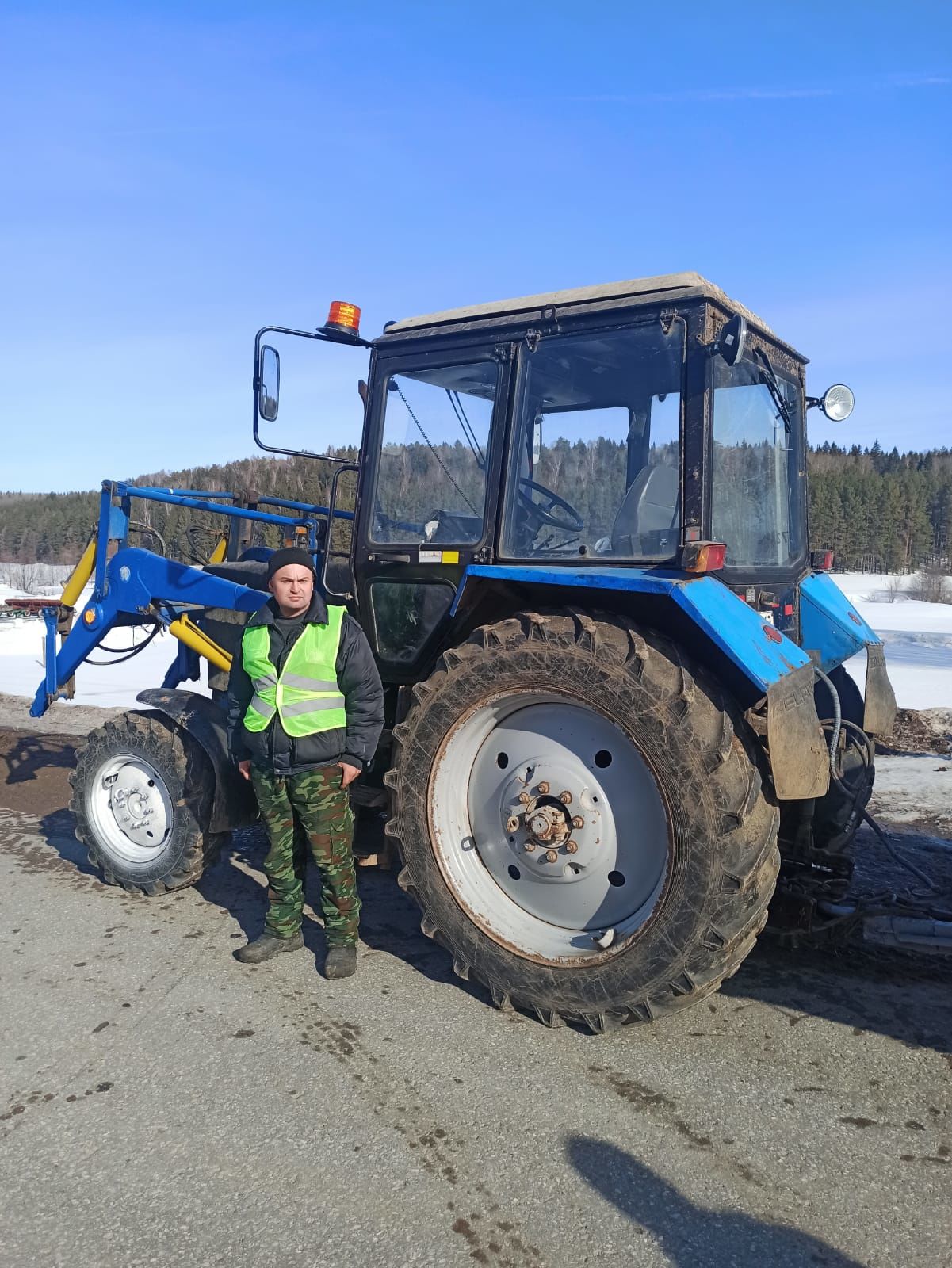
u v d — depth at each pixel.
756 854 2.65
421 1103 2.54
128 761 4.21
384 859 3.49
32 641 15.95
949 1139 2.37
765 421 3.59
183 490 5.00
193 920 3.87
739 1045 2.84
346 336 3.71
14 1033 2.92
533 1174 2.24
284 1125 2.43
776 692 2.68
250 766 3.49
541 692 2.93
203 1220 2.09
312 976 3.33
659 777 2.71
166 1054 2.79
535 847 3.03
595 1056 2.78
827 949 3.52
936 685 11.14
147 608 4.52
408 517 3.63
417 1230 2.06
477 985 3.26
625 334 3.09
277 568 3.25
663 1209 2.13
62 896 4.15
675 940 2.69
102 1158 2.31
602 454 3.21
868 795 3.55
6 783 6.18
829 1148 2.34
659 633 2.91
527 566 3.27
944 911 3.16
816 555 4.13
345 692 3.34
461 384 3.48
